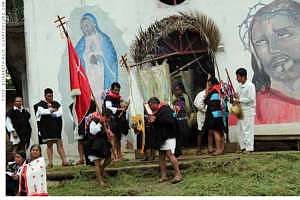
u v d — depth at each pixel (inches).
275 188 332.2
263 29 459.5
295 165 372.5
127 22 482.3
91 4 490.9
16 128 431.5
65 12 495.5
